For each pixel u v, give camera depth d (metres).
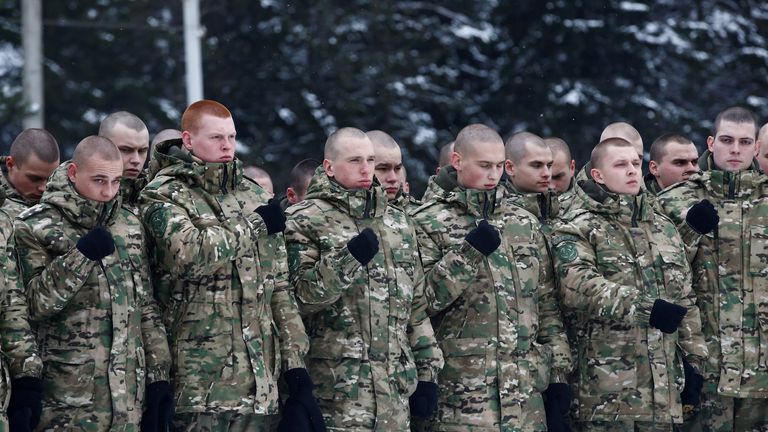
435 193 12.39
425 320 11.75
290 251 11.41
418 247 12.01
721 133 13.55
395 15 41.00
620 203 12.55
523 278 12.09
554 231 12.49
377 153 13.02
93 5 41.59
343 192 11.55
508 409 11.77
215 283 10.61
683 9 42.25
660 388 12.27
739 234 13.20
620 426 12.31
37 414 9.74
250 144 40.44
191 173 10.78
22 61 41.75
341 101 39.72
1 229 9.94
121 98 41.50
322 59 40.41
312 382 10.91
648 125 39.38
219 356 10.54
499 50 41.66
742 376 13.04
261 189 11.42
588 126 39.47
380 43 40.75
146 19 41.91
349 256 10.79
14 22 40.31
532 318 12.12
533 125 39.75
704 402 13.23
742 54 41.06
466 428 11.76
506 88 40.38
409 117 40.22
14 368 9.80
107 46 41.22
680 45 40.66
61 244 10.17
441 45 40.91
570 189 14.38
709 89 41.25
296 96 40.22
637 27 40.94
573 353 12.62
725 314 13.12
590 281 12.11
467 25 41.66
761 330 13.10
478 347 11.83
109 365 10.17
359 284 11.34
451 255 11.53
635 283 12.44
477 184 12.09
